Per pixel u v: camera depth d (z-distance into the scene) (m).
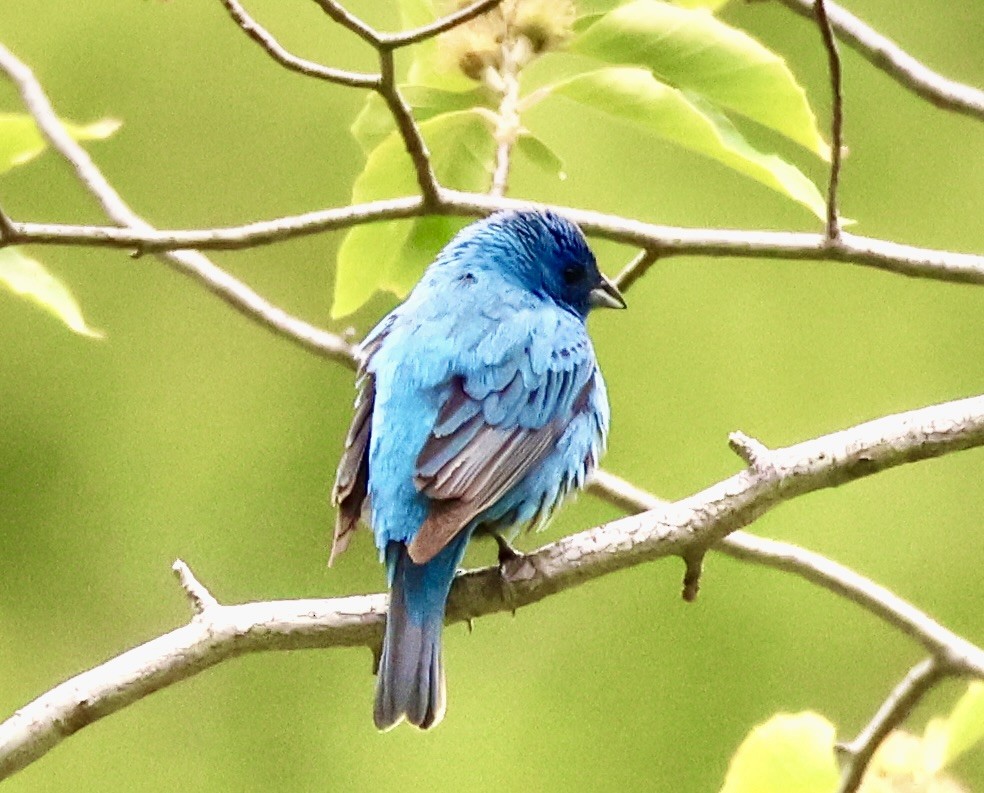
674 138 8.32
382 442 8.00
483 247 8.96
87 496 14.13
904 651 13.37
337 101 14.43
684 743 13.37
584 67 13.44
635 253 14.36
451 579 7.68
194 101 14.48
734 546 8.75
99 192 9.65
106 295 14.53
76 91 14.38
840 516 13.97
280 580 14.03
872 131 14.69
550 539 14.31
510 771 13.44
